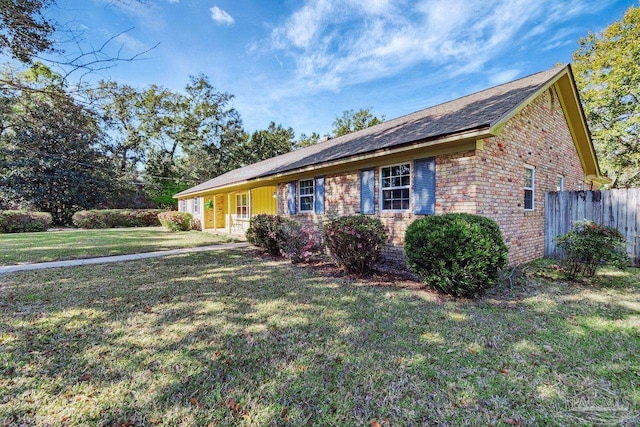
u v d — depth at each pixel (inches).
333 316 166.9
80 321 160.7
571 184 406.3
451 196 251.0
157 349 130.3
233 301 192.9
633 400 96.1
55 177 866.1
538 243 322.7
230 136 1267.2
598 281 234.2
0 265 308.5
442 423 87.1
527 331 145.6
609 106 647.1
